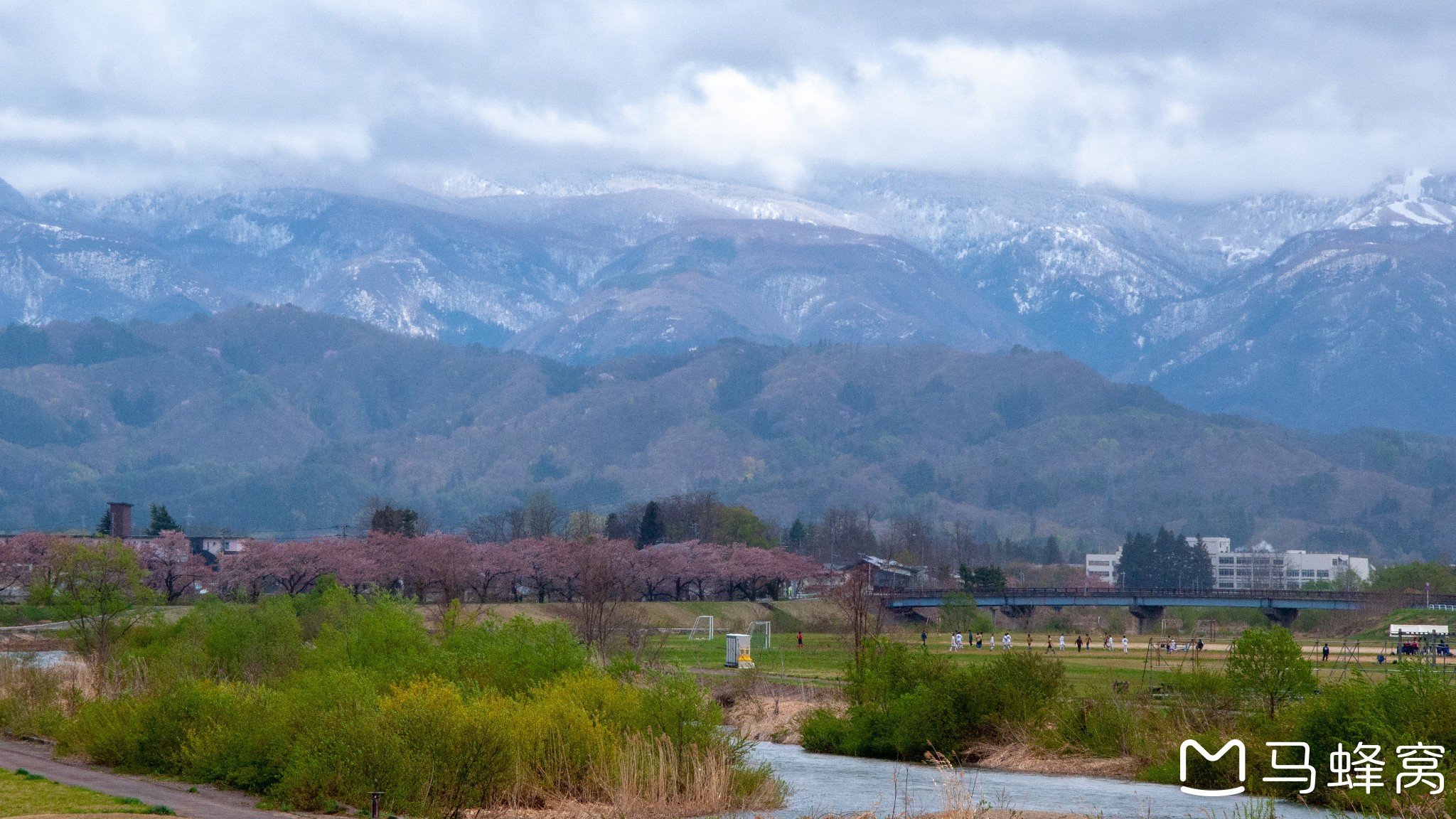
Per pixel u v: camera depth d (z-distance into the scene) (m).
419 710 73.88
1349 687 84.81
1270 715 90.81
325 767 70.88
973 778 91.75
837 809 78.06
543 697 85.94
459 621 149.12
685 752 80.25
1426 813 71.94
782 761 103.50
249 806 70.75
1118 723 97.81
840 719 115.12
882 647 113.25
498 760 73.69
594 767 77.50
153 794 73.50
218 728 80.31
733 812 76.25
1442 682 83.88
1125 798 82.75
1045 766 96.00
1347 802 77.12
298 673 107.06
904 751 104.50
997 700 103.81
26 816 61.53
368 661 108.81
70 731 90.38
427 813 69.50
